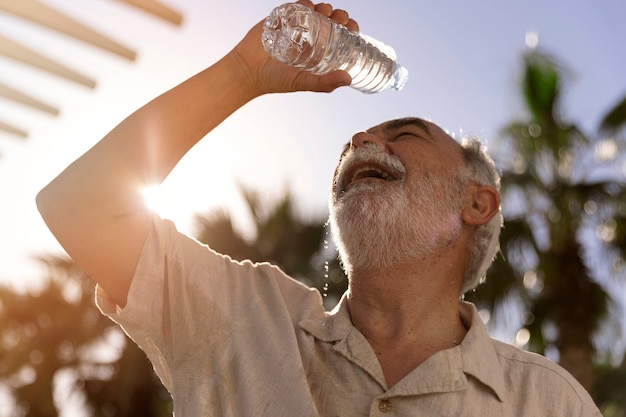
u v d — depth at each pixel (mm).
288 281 2572
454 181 2615
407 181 2559
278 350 2348
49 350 15062
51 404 14969
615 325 12641
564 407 2398
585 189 12914
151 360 2420
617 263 12742
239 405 2307
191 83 2434
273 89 2498
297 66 2428
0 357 15266
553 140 13070
